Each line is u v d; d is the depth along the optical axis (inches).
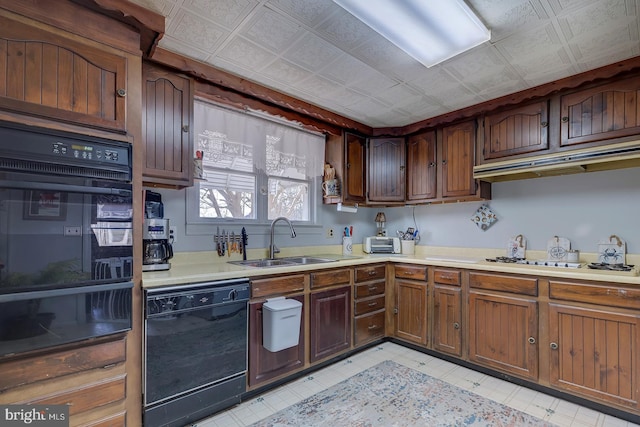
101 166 57.9
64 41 55.1
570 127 90.3
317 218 129.5
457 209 128.3
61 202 53.7
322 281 98.4
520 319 88.3
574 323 79.6
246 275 80.1
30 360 51.1
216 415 74.2
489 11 61.4
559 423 71.4
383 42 72.5
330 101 106.4
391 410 76.1
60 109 54.4
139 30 63.7
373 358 106.8
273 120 109.9
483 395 83.4
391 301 119.8
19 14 51.1
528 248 110.1
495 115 106.0
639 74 80.0
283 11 62.4
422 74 87.5
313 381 90.7
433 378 92.6
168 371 66.4
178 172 80.4
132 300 61.6
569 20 64.1
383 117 121.5
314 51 76.7
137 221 62.8
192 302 69.8
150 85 76.2
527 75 87.9
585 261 98.3
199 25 66.9
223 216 103.4
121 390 60.0
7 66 49.9
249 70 86.1
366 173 132.6
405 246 135.6
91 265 56.5
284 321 82.1
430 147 123.7
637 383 70.9
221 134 95.8
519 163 98.3
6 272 48.8
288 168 115.3
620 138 82.2
